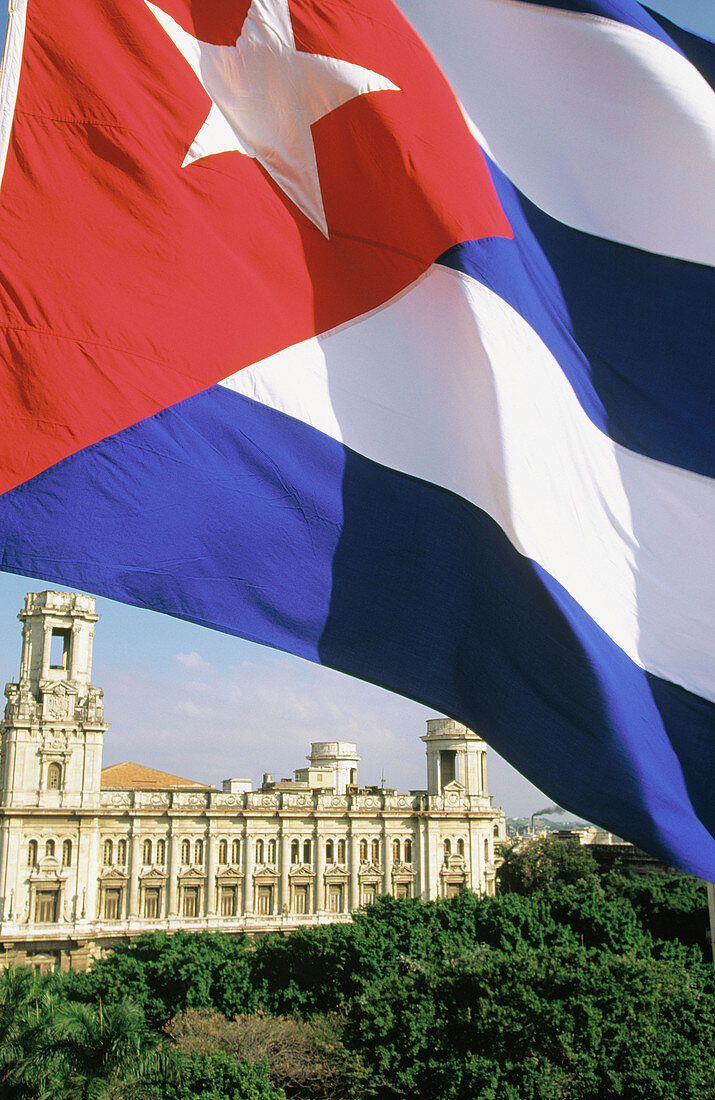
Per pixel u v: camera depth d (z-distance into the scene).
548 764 11.73
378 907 74.19
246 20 13.27
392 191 13.05
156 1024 60.19
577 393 13.64
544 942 61.97
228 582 11.35
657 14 15.53
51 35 12.08
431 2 14.89
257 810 100.06
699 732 12.55
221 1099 37.88
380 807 106.19
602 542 13.04
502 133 14.62
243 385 11.96
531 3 14.63
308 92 13.09
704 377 14.02
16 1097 35.69
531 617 11.91
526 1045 41.38
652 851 11.35
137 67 12.43
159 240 11.88
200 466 11.48
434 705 12.01
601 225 14.46
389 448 12.45
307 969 62.69
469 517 12.38
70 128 11.88
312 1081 46.91
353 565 12.00
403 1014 44.50
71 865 91.81
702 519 13.47
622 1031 40.88
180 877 96.38
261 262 12.52
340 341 12.65
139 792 96.69
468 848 107.75
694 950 57.47
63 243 11.48
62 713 94.44
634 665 12.75
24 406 10.92
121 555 10.85
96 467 10.97
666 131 14.34
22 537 10.54
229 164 12.66
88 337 11.30
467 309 12.71
